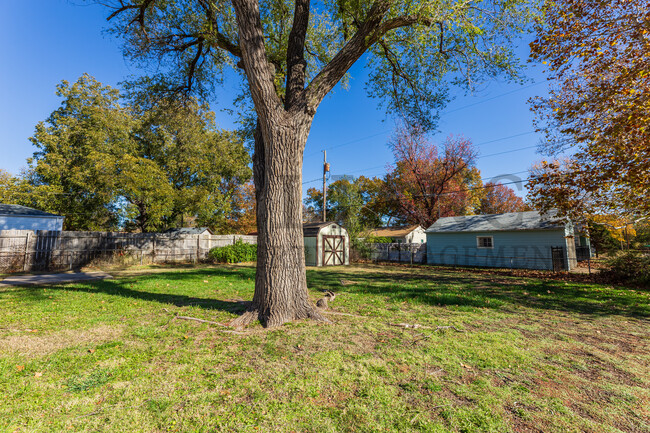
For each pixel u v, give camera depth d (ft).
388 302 21.58
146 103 29.43
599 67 26.96
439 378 9.52
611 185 29.17
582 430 6.89
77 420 6.94
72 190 67.05
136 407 7.57
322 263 60.08
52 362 10.25
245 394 8.32
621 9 24.61
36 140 67.31
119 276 36.76
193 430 6.67
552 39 26.96
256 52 15.24
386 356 11.24
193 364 10.27
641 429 6.97
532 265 52.13
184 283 30.01
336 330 14.26
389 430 6.77
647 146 24.31
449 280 35.76
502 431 6.79
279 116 15.93
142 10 23.03
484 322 16.52
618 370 10.37
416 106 26.91
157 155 72.69
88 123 66.54
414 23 17.22
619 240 68.44
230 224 108.37
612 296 24.75
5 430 6.46
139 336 13.21
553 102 33.30
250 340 12.77
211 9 22.07
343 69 16.74
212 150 75.36
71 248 47.78
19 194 62.64
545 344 12.96
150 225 71.31
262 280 15.88
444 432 6.72
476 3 17.92
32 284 29.19
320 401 8.04
